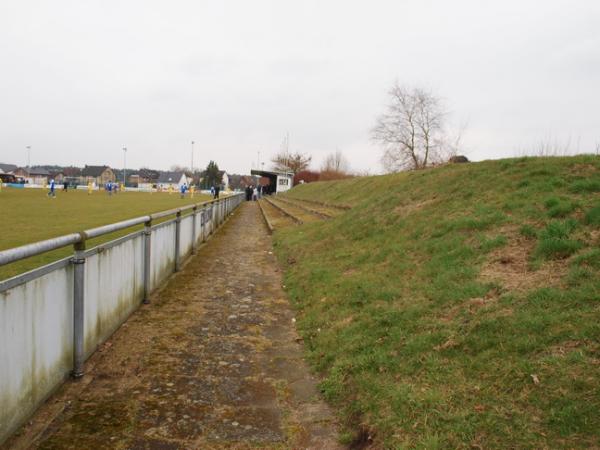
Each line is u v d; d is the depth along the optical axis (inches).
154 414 131.2
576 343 125.3
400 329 170.9
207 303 255.4
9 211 841.5
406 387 131.3
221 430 125.0
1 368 105.7
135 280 229.8
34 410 124.3
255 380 158.2
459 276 202.4
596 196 237.8
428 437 107.8
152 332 201.3
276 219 789.2
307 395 148.7
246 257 426.3
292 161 3245.6
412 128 1652.3
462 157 768.3
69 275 144.6
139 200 1473.9
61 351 140.5
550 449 94.9
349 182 1053.2
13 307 110.3
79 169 5506.9
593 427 96.7
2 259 97.8
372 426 120.0
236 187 5315.0
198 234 473.4
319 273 295.6
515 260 200.1
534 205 255.0
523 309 153.1
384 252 287.9
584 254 176.4
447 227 273.4
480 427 107.2
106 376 154.0
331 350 175.3
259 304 259.3
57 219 678.5
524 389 115.1
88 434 118.3
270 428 127.4
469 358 137.7
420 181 458.9
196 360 173.2
